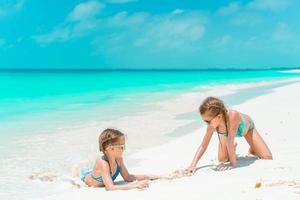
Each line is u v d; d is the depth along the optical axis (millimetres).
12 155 8016
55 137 10000
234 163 5863
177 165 6809
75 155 8016
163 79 55312
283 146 7367
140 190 4992
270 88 30375
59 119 13398
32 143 9242
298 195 4070
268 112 13234
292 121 10758
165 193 4660
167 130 10734
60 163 7367
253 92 25906
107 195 4875
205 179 5191
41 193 5605
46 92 28406
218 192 4441
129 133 10305
